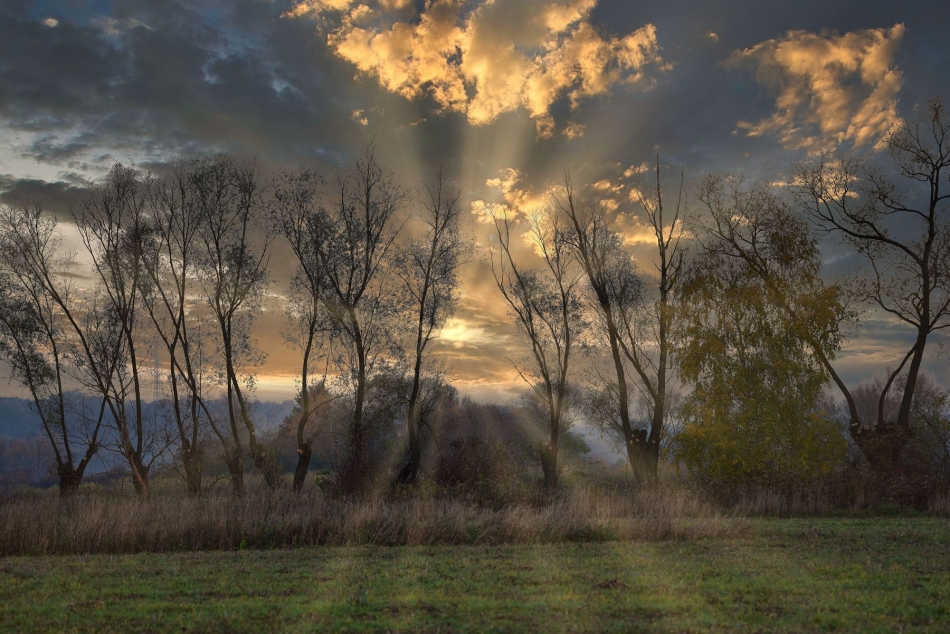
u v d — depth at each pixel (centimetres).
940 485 2341
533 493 2359
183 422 3036
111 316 3191
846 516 2058
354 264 3281
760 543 1369
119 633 704
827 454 2483
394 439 3272
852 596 821
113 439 3061
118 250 3166
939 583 901
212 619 754
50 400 3081
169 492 2869
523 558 1216
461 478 2683
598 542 1441
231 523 1495
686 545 1357
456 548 1377
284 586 956
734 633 668
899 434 2591
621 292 3391
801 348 2645
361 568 1120
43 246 3175
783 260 2769
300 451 3167
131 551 1402
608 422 3412
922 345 2808
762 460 2467
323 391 3306
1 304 3089
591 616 746
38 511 1650
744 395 2605
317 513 1602
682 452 2606
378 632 689
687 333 2734
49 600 873
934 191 2842
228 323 3231
